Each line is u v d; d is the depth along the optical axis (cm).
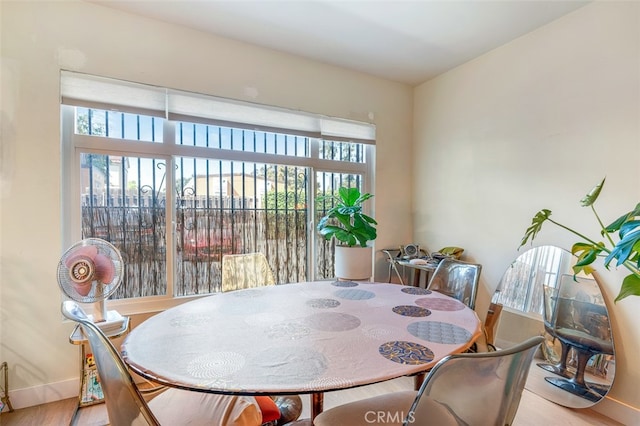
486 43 256
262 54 266
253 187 279
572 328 204
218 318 142
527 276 235
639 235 110
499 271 259
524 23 227
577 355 200
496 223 262
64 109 210
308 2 207
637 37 181
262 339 119
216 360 102
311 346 113
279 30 241
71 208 213
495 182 263
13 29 188
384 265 331
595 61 200
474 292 195
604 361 189
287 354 107
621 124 188
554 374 210
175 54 234
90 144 217
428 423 83
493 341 249
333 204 316
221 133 260
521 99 244
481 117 275
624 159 187
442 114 313
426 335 125
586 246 156
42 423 178
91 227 220
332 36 248
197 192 255
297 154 295
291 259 297
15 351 189
